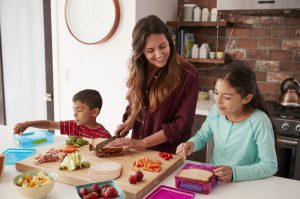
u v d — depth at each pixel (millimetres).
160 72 1549
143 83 1612
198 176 1124
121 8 2527
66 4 2729
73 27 2750
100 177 1120
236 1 2420
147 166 1217
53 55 2949
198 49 2855
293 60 2697
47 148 1534
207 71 3029
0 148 1539
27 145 1576
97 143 1441
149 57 1460
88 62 2775
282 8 2275
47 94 3092
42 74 3098
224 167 1190
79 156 1255
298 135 2207
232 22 2797
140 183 1089
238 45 2877
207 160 2488
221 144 1453
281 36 2709
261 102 1434
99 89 2764
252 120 1366
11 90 3332
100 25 2615
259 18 2762
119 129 1607
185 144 1405
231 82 1294
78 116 1749
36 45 3076
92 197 936
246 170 1199
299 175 2227
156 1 2713
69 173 1165
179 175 1137
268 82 2814
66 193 1081
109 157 1338
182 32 2854
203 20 2854
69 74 2902
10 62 3271
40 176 1084
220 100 1321
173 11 3029
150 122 1591
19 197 1038
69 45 2848
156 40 1404
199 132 1553
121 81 2631
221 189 1126
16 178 1075
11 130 1846
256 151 1374
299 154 2203
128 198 1044
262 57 2805
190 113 1517
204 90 3074
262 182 1191
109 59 2662
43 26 2998
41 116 3209
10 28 3197
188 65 1560
